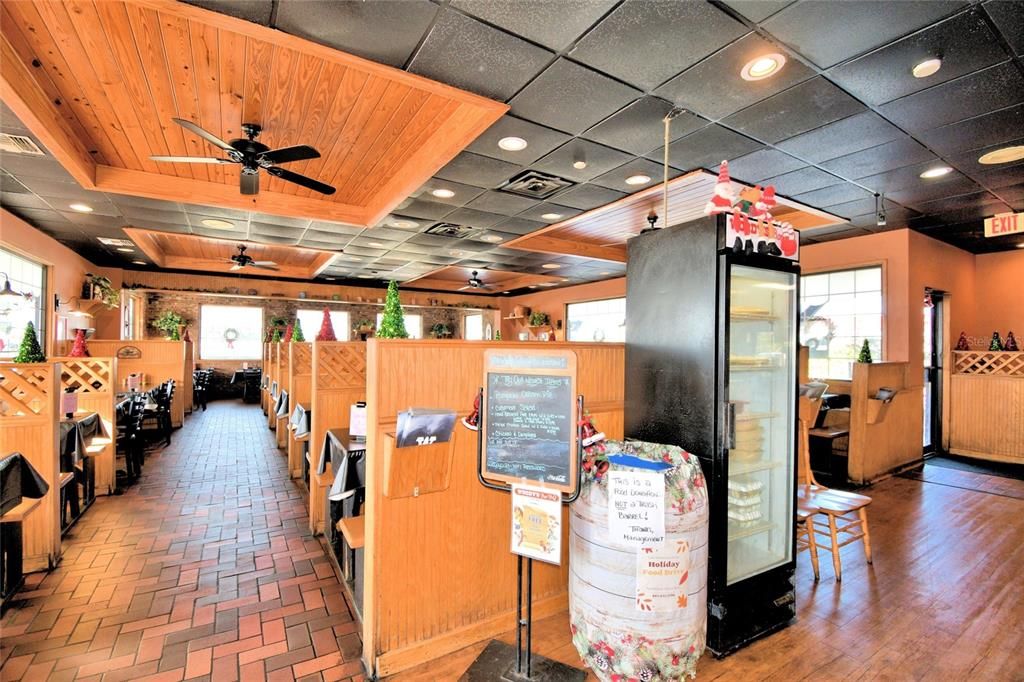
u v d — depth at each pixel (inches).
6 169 155.4
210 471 206.7
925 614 98.7
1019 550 129.9
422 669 82.7
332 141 143.8
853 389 199.6
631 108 115.0
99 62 102.0
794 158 143.6
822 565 120.6
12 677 79.7
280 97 117.0
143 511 157.8
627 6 79.7
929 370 256.2
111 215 215.2
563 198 191.9
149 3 77.0
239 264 312.2
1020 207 189.0
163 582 111.7
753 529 95.4
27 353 125.6
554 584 99.3
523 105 113.9
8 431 114.1
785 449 101.1
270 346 320.2
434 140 138.6
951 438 251.4
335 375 156.8
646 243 99.2
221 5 78.5
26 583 110.5
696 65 96.9
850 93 106.9
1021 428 229.8
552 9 80.4
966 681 79.5
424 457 80.0
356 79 108.8
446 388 88.7
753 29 85.4
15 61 99.3
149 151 152.2
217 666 83.3
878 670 82.0
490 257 321.4
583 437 76.4
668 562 74.5
